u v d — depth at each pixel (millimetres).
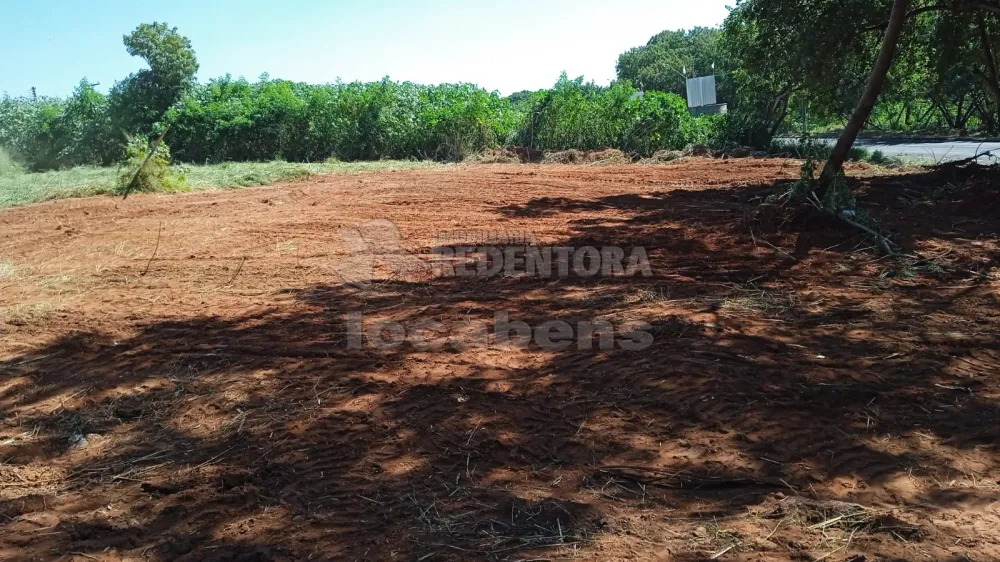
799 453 3906
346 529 3363
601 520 3375
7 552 3287
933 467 3732
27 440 4367
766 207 9930
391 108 25781
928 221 9758
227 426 4461
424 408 4578
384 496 3631
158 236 10641
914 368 4902
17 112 28531
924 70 15672
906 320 5887
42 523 3516
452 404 4621
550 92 25344
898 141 30781
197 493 3717
